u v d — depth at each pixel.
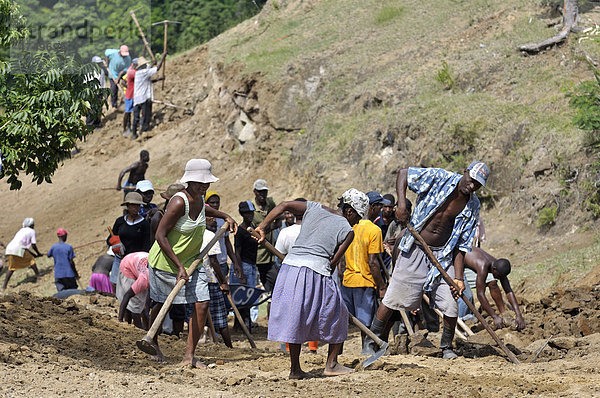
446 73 22.48
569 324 11.28
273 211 8.66
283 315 8.24
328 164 22.67
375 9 29.62
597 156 17.08
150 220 13.34
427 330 11.83
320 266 8.32
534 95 20.45
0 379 7.27
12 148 11.02
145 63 31.78
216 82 30.28
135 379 7.93
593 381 8.21
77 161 31.61
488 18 25.03
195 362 9.23
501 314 12.07
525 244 17.36
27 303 11.81
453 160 19.59
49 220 28.23
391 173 20.98
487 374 8.80
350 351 12.63
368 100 23.81
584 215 16.88
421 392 7.77
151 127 32.00
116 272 14.36
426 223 9.77
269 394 7.62
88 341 10.04
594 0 23.98
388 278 11.64
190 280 9.13
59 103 11.00
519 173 18.47
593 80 19.19
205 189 8.89
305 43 28.81
